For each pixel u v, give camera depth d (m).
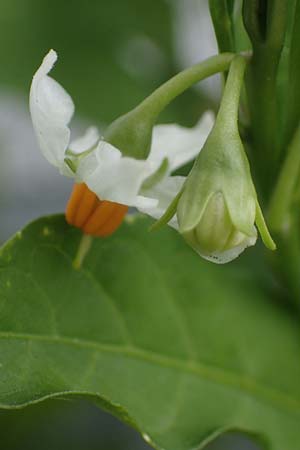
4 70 0.18
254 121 0.13
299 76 0.13
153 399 0.14
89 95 0.18
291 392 0.15
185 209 0.12
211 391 0.15
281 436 0.15
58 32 0.19
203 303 0.15
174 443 0.14
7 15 0.19
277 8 0.12
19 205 0.21
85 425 0.18
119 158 0.12
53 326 0.13
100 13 0.19
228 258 0.12
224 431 0.14
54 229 0.13
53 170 0.22
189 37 0.19
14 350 0.13
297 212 0.14
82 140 0.13
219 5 0.13
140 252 0.14
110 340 0.14
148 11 0.19
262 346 0.15
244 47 0.13
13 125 0.21
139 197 0.12
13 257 0.13
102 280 0.14
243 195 0.12
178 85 0.13
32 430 0.17
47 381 0.13
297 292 0.14
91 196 0.13
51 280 0.13
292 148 0.13
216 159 0.12
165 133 0.14
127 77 0.19
